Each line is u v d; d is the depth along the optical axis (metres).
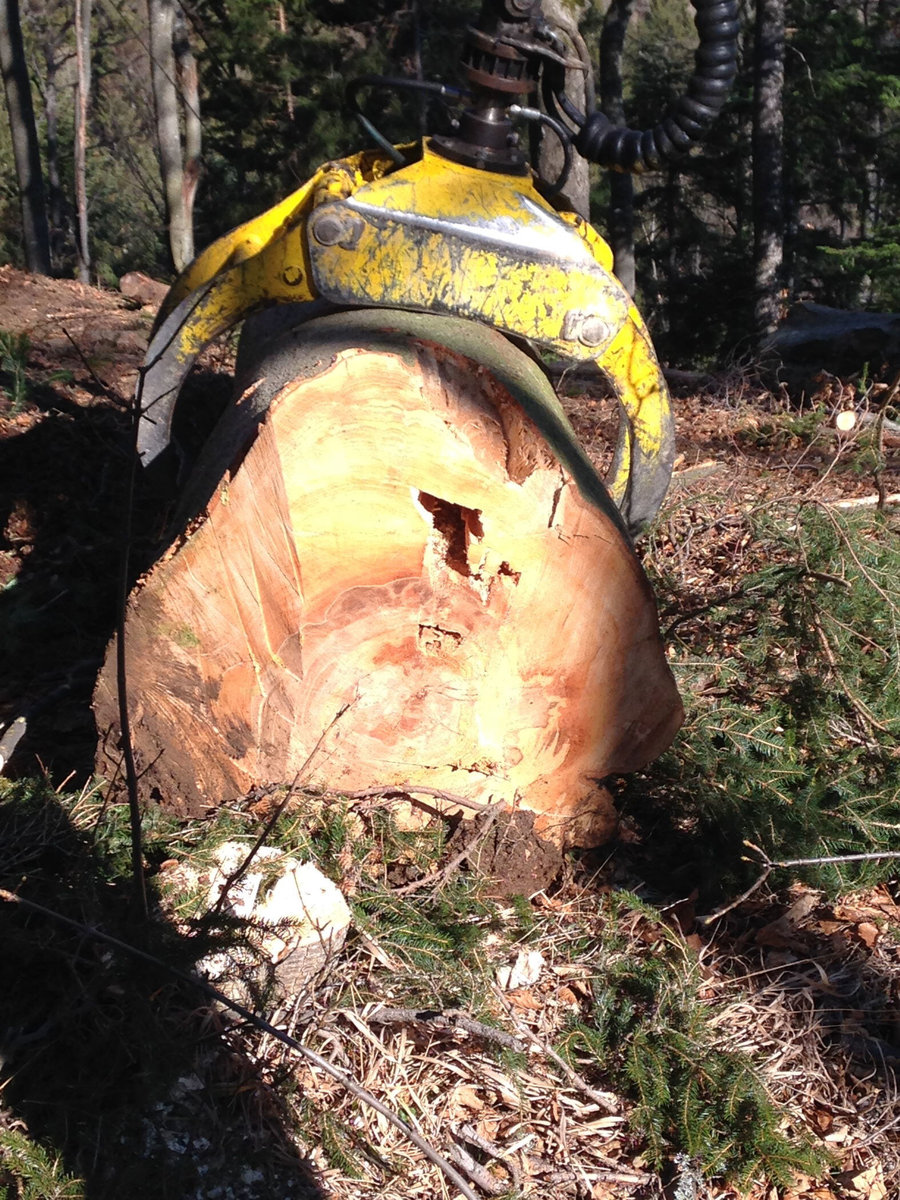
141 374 1.74
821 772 2.54
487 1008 1.99
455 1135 1.83
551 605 2.14
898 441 4.72
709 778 2.44
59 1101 1.73
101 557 3.51
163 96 10.88
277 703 2.16
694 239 18.33
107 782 2.25
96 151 24.33
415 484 2.04
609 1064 1.96
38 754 2.62
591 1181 1.79
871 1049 2.03
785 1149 1.79
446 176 2.27
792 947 2.23
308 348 2.21
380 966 2.04
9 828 2.11
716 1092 1.88
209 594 2.10
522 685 2.19
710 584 3.19
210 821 2.20
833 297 17.50
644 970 2.08
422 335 2.18
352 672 2.14
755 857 2.30
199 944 1.80
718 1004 2.10
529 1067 1.94
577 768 2.29
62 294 6.45
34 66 20.91
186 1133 1.74
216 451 2.30
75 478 3.99
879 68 16.75
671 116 2.40
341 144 14.18
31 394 4.73
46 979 1.88
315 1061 1.75
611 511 2.21
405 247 2.26
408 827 2.28
